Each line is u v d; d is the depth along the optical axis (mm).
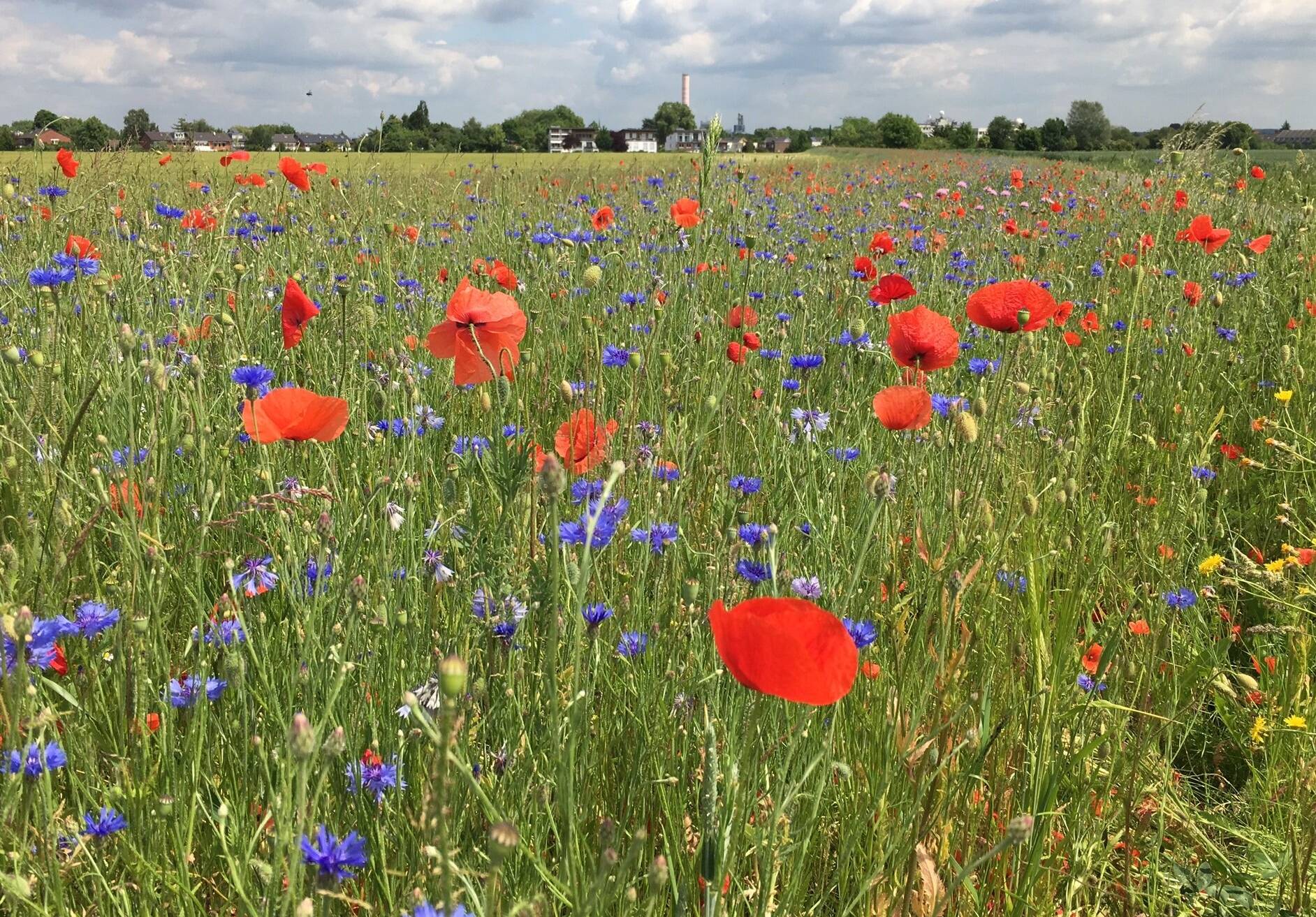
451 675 1057
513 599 2172
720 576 2379
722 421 3572
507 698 2088
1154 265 6301
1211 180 9016
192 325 3711
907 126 77625
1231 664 3533
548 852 2059
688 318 5090
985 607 2785
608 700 2355
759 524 2670
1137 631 2941
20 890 1461
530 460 2254
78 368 3377
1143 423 4984
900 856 2145
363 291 4863
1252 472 4637
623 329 5125
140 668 1908
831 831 2352
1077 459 3789
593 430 2520
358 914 1898
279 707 1993
